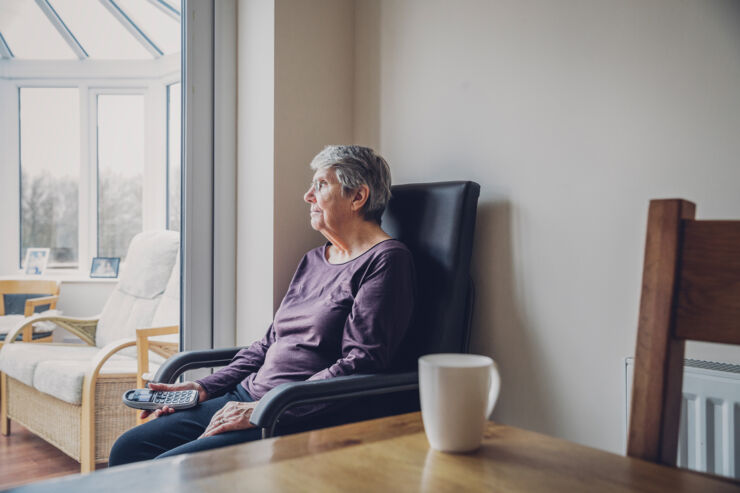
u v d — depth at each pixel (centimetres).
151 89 369
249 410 127
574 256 137
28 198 364
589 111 135
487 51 157
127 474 49
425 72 174
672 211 61
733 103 113
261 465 51
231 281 197
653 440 57
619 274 129
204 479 48
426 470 50
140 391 140
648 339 60
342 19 196
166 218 369
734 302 57
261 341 159
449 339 141
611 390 130
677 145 120
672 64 121
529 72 147
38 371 225
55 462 230
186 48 189
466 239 145
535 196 145
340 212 149
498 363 152
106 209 380
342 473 49
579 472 50
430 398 55
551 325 141
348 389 115
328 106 192
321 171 151
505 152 152
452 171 165
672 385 59
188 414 140
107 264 369
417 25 176
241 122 194
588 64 135
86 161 370
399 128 182
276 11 180
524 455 55
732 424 108
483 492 46
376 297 131
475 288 158
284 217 183
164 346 225
